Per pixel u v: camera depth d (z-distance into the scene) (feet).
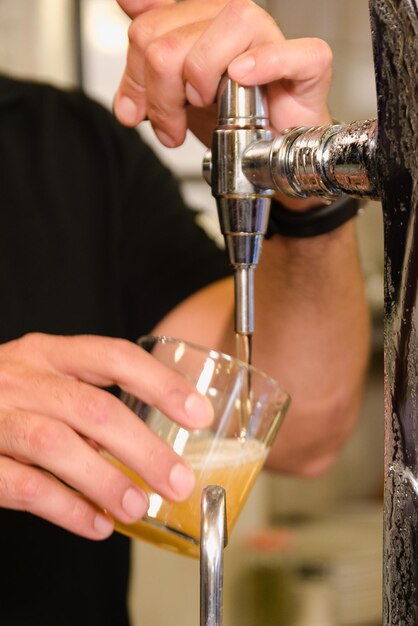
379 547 6.67
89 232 3.93
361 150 1.85
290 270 3.14
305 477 3.70
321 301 3.23
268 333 3.34
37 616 3.49
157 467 2.28
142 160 4.10
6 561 3.48
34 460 2.35
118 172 4.03
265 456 2.42
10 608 3.47
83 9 5.95
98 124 4.06
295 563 6.42
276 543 6.38
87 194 3.98
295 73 2.28
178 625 6.25
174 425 2.33
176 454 2.30
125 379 2.35
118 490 2.30
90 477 2.31
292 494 7.24
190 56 2.28
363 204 2.94
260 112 2.09
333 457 3.69
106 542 3.64
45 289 3.79
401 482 1.77
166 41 2.37
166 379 2.32
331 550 6.56
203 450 2.33
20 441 2.35
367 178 1.86
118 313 3.90
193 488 2.29
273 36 2.28
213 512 1.82
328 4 5.68
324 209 2.80
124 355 2.37
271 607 6.24
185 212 4.10
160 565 6.19
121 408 2.33
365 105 6.29
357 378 3.50
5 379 2.43
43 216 3.88
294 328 3.31
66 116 4.06
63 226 3.89
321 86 2.37
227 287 3.84
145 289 3.94
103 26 6.05
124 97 2.54
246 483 2.37
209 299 3.82
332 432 3.57
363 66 6.18
